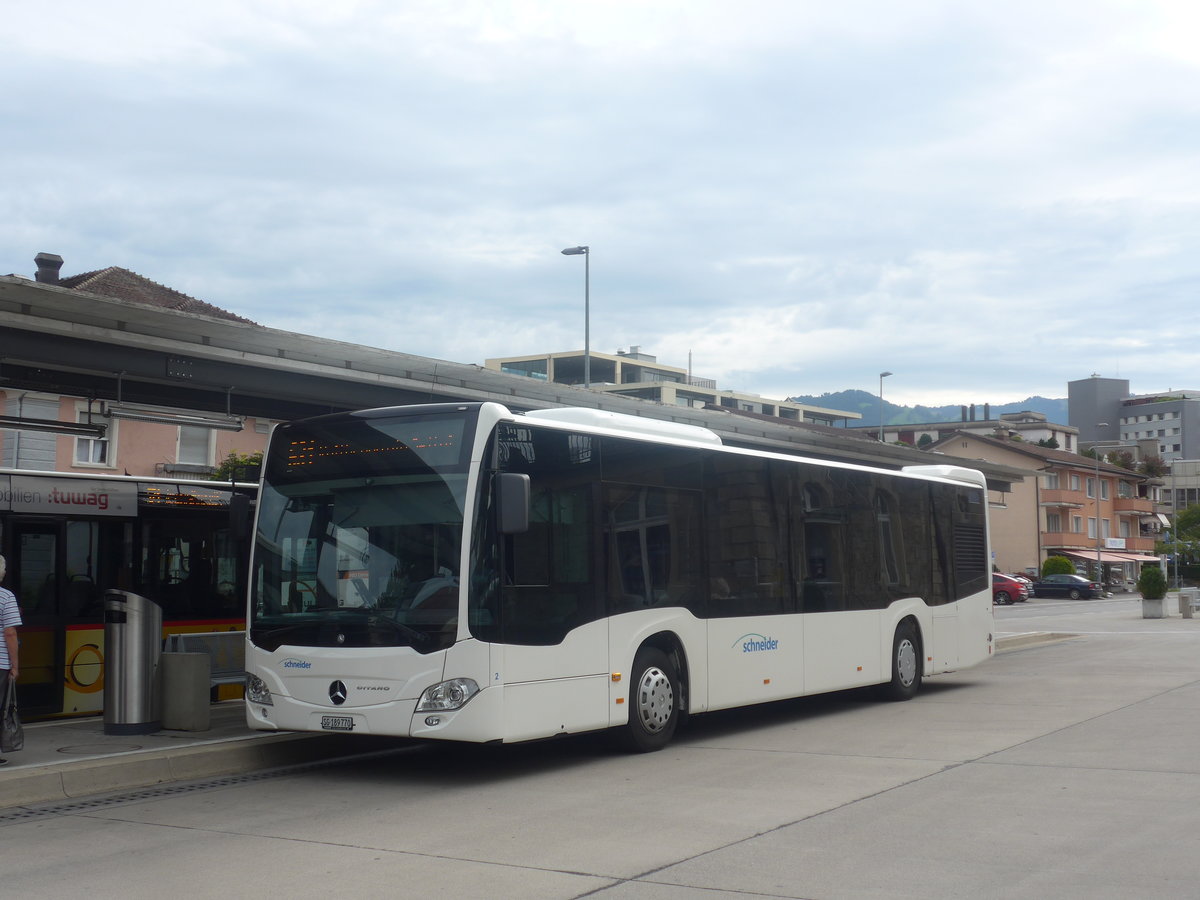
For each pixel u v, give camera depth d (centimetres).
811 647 1390
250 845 762
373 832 796
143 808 902
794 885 633
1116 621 4119
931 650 1662
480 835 777
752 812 831
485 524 980
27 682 1327
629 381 11550
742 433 1956
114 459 4044
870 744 1164
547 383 1592
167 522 1478
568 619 1044
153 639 1193
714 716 1461
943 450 8838
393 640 977
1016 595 6475
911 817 804
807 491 1427
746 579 1294
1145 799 858
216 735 1167
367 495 1029
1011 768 997
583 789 948
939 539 1722
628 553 1128
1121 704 1459
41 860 729
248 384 1416
